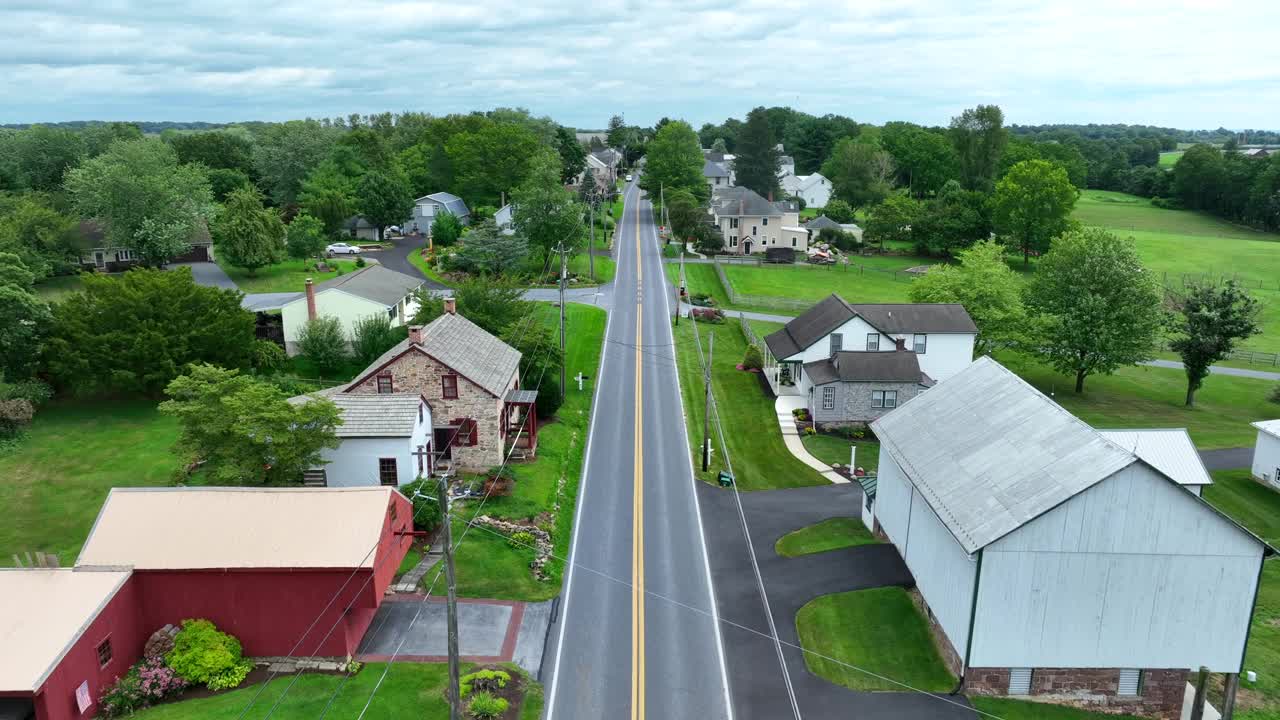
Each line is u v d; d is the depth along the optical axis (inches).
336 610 1151.0
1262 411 2571.4
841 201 5984.3
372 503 1222.9
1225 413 2539.4
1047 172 4616.1
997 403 1395.2
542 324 2970.0
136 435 1927.9
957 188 5398.6
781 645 1254.9
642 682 1155.3
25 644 997.2
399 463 1604.3
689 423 2233.0
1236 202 6707.7
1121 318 2576.3
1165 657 1118.4
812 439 2181.3
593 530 1625.2
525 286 3708.2
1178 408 2581.2
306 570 1136.2
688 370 2682.1
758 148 6323.8
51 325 2046.0
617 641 1252.5
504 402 1866.4
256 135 6294.3
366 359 2425.0
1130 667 1123.9
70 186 3494.1
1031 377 2935.5
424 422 1707.7
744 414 2340.1
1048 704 1138.7
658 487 1834.4
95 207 3417.8
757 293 3823.8
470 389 1772.9
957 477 1261.1
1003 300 2743.6
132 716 1035.9
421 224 4830.2
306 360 2488.9
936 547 1266.0
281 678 1123.9
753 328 3208.7
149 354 2025.1
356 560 1147.3
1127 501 1066.1
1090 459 1104.8
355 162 5002.5
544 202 4033.0
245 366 2210.9
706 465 1934.1
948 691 1152.2
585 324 3088.1
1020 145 6397.6
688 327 3176.7
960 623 1152.8
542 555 1478.8
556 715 1079.0
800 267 4512.8
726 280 3912.4
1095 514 1070.4
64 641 1003.3
